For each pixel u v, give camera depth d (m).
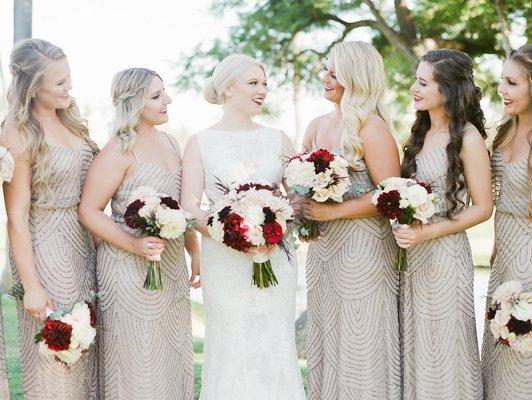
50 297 3.50
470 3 10.63
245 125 3.82
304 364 6.07
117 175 3.58
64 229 3.55
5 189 3.43
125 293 3.61
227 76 3.74
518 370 3.58
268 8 11.96
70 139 3.59
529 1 10.24
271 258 3.72
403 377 3.82
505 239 3.68
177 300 3.76
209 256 3.76
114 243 3.57
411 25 11.39
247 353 3.74
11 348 6.23
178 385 3.79
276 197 3.44
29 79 3.38
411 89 3.76
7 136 3.40
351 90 3.73
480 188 3.61
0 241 10.09
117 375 3.65
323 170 3.48
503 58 10.96
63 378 3.52
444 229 3.59
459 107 3.62
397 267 3.68
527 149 3.59
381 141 3.69
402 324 3.84
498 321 3.43
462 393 3.69
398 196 3.40
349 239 3.76
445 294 3.65
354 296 3.75
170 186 3.70
